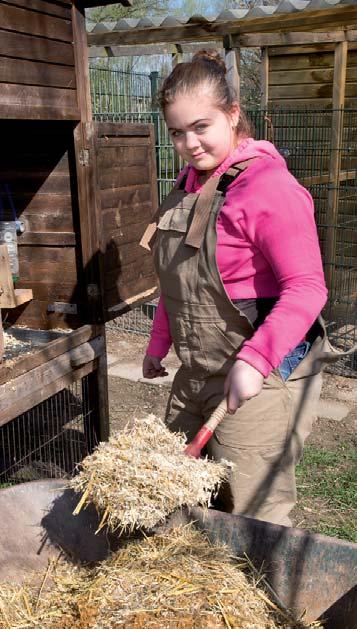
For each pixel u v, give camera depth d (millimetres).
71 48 2990
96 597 1746
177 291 2020
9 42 2615
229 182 1879
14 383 2623
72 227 3189
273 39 5504
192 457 1765
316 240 1819
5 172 3262
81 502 1709
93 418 3432
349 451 3904
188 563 1810
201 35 5355
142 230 3512
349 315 6164
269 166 1850
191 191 2041
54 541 2119
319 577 1710
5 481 3451
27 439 3717
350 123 6582
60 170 3152
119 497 1664
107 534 2059
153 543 1908
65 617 1806
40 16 2781
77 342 3066
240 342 1964
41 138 3152
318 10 4738
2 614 1878
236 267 1906
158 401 4664
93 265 3137
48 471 3525
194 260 1945
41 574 2061
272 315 1726
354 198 6609
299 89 6621
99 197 3084
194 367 2086
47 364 2850
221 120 1843
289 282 1755
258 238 1822
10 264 3180
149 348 2418
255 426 2010
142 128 3432
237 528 1839
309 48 6461
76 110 3006
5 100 2609
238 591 1718
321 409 4484
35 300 3354
